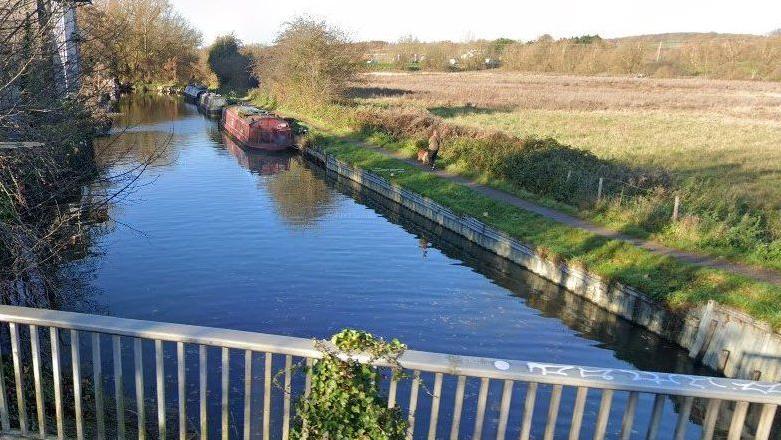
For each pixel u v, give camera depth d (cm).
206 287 1560
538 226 1956
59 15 762
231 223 2197
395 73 10056
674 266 1505
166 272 1652
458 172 2781
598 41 11362
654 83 8462
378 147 3516
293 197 2722
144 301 1451
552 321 1476
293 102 5366
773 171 2636
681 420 355
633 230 1797
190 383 986
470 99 5828
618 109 5297
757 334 1172
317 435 360
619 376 347
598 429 355
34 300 754
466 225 2158
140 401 414
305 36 4903
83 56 893
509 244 1928
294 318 1405
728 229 1620
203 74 8344
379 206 2631
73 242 952
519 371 347
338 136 3953
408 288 1645
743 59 9888
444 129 3228
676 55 10606
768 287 1320
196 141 4225
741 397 337
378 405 355
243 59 7869
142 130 4647
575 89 7400
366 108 4469
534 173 2331
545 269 1775
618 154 2975
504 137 2784
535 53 11056
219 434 834
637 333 1429
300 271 1723
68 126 809
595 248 1717
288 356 373
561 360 1282
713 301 1281
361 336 353
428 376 1048
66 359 977
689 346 1324
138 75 7738
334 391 351
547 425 359
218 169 3288
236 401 937
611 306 1538
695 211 1781
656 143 3397
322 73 4984
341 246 1997
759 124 4381
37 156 738
